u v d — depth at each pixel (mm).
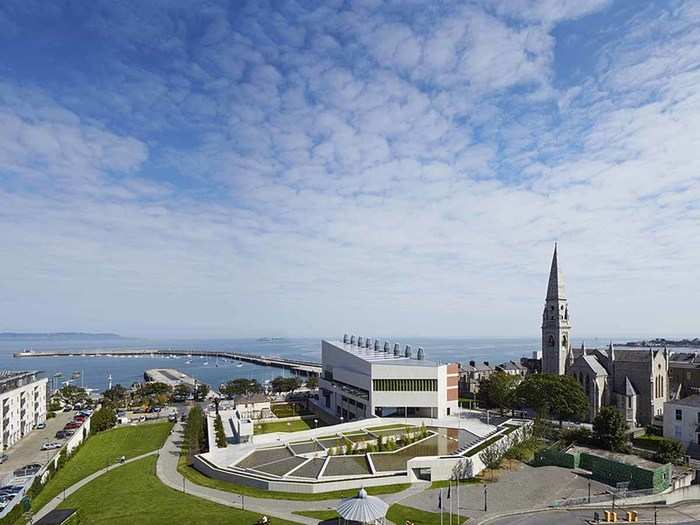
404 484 73000
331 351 168500
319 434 105938
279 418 142375
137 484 77125
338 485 71438
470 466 76500
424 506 63469
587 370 133500
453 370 131750
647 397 128875
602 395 132250
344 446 93312
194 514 61750
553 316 154000
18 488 73562
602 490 69250
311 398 178375
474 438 101062
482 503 64375
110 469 88250
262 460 86438
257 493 70688
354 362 145000
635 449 92688
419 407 126312
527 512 60906
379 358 143500
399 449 92312
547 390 112875
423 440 99625
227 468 81625
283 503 66125
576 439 96875
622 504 64188
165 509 63969
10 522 61750
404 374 126375
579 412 111938
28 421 122000
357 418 135500
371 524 53375
